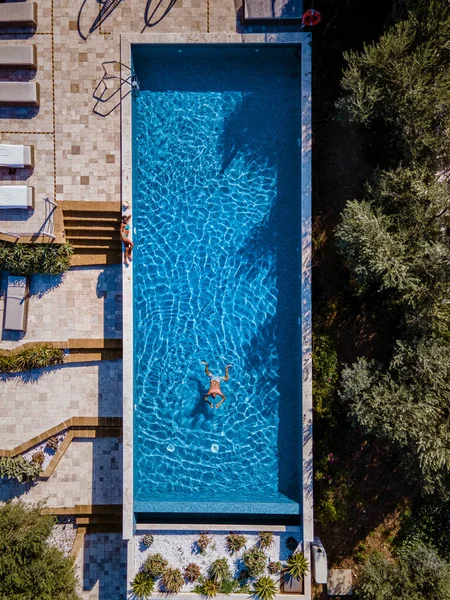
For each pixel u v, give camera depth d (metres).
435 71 12.64
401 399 12.60
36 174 14.11
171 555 13.95
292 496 14.66
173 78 14.70
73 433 14.98
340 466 15.01
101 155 14.09
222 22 13.89
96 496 15.03
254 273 14.98
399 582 13.84
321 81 14.41
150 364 15.05
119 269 14.80
